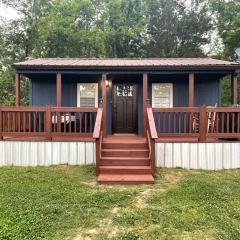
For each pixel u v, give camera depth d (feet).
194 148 29.84
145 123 32.89
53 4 89.51
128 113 39.68
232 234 16.92
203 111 29.71
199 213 19.36
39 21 86.58
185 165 29.78
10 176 26.37
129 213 19.27
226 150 29.99
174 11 102.73
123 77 38.81
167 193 22.63
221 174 28.04
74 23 88.53
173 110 29.91
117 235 16.83
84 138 30.73
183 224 17.92
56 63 35.88
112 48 96.84
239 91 75.97
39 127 30.96
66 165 29.68
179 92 39.24
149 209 19.84
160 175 27.09
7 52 88.22
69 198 21.47
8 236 16.43
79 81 39.60
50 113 30.09
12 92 84.33
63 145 30.04
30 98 40.27
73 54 87.15
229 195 22.44
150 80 39.29
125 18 96.99
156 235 16.76
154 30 102.22
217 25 93.25
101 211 19.63
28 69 34.50
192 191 22.98
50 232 16.99
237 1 84.53
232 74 35.73
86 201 21.02
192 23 101.71
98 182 24.73
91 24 96.07
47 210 19.44
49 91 39.96
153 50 100.89
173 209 19.88
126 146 29.84
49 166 29.60
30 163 30.09
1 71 86.22
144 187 24.07
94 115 36.11
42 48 86.07
